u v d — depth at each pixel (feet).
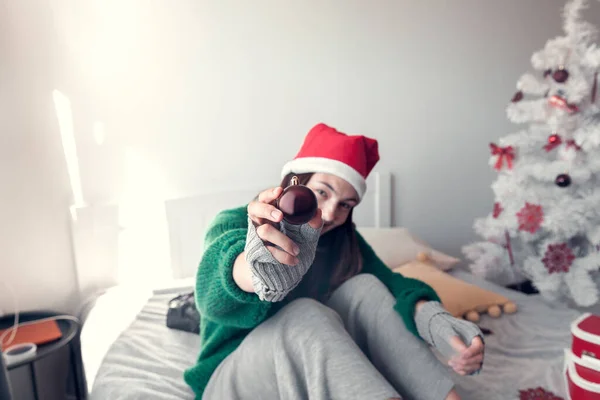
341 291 4.00
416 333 3.63
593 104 6.35
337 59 7.25
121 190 6.52
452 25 7.73
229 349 3.67
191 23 6.54
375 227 7.85
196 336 5.02
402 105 7.70
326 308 3.51
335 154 3.95
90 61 6.19
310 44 7.08
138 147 6.52
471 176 8.31
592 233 6.39
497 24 7.97
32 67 5.95
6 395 3.60
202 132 6.78
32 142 6.05
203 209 6.78
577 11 6.54
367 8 7.26
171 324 5.14
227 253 3.03
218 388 3.43
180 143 6.70
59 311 6.40
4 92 5.85
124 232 6.54
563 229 6.37
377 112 7.59
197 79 6.66
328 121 7.36
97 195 6.44
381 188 7.73
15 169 6.01
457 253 8.53
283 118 7.12
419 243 7.13
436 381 3.35
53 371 6.44
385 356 3.59
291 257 2.46
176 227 6.69
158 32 6.43
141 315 5.53
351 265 4.32
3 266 6.09
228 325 3.44
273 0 6.82
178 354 4.66
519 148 6.93
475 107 8.10
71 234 6.37
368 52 7.38
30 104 5.99
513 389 4.07
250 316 3.29
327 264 4.27
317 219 2.53
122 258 6.57
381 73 7.50
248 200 6.97
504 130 8.33
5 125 5.90
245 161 7.04
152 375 4.27
